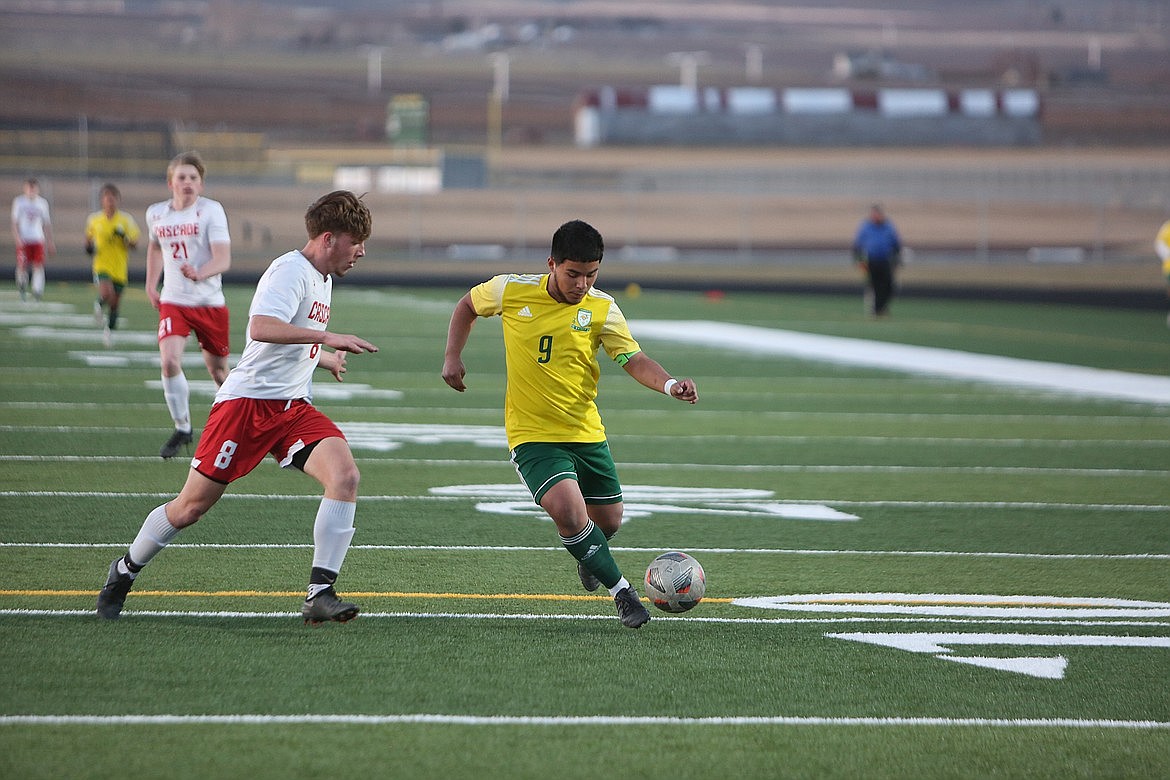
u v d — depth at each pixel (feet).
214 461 73.72
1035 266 549.13
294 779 53.01
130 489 117.50
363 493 119.44
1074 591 88.79
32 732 57.77
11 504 109.70
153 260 130.21
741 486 128.77
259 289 73.61
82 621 75.41
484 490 122.11
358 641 72.90
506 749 56.85
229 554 93.91
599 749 57.16
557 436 76.38
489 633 75.31
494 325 323.57
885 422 178.40
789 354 263.70
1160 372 241.35
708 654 72.13
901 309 395.34
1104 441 163.84
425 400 189.78
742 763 55.98
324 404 183.42
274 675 66.39
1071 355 269.64
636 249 613.52
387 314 340.18
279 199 645.10
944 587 89.25
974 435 167.43
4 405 171.73
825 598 85.51
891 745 58.59
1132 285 508.53
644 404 193.98
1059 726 61.52
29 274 437.99
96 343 250.37
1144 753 58.08
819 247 642.22
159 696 62.85
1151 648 74.95
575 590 86.43
